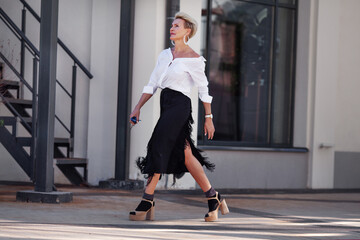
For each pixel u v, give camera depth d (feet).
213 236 19.63
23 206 25.62
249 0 42.19
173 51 23.20
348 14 45.14
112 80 37.83
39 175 27.61
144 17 36.78
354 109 45.34
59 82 38.68
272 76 43.09
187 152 22.95
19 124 38.99
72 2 38.96
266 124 43.11
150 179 23.02
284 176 42.37
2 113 38.60
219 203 24.02
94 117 37.93
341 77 44.88
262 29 42.93
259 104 42.93
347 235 21.61
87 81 38.50
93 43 38.06
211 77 41.29
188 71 22.67
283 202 33.96
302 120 43.37
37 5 40.04
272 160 41.88
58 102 39.04
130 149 37.24
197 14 38.11
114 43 37.81
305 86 43.29
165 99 22.72
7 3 40.19
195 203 31.19
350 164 44.98
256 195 37.58
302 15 43.47
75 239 17.49
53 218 22.47
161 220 23.58
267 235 20.54
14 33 37.73
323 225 24.44
